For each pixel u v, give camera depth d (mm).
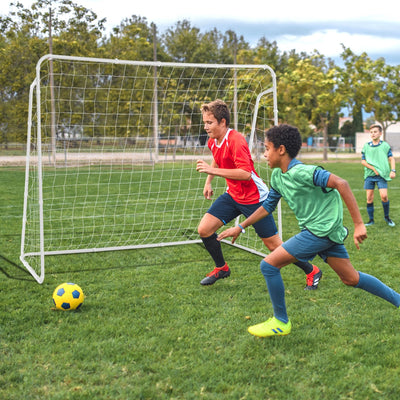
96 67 20672
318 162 25453
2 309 3713
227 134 4047
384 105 28062
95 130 19812
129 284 4371
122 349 2982
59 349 2984
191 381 2590
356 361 2830
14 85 20828
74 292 3664
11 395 2445
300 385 2559
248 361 2824
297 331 3258
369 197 7219
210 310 3682
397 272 4668
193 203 9688
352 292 4098
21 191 11180
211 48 34094
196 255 5457
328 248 3008
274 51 31953
